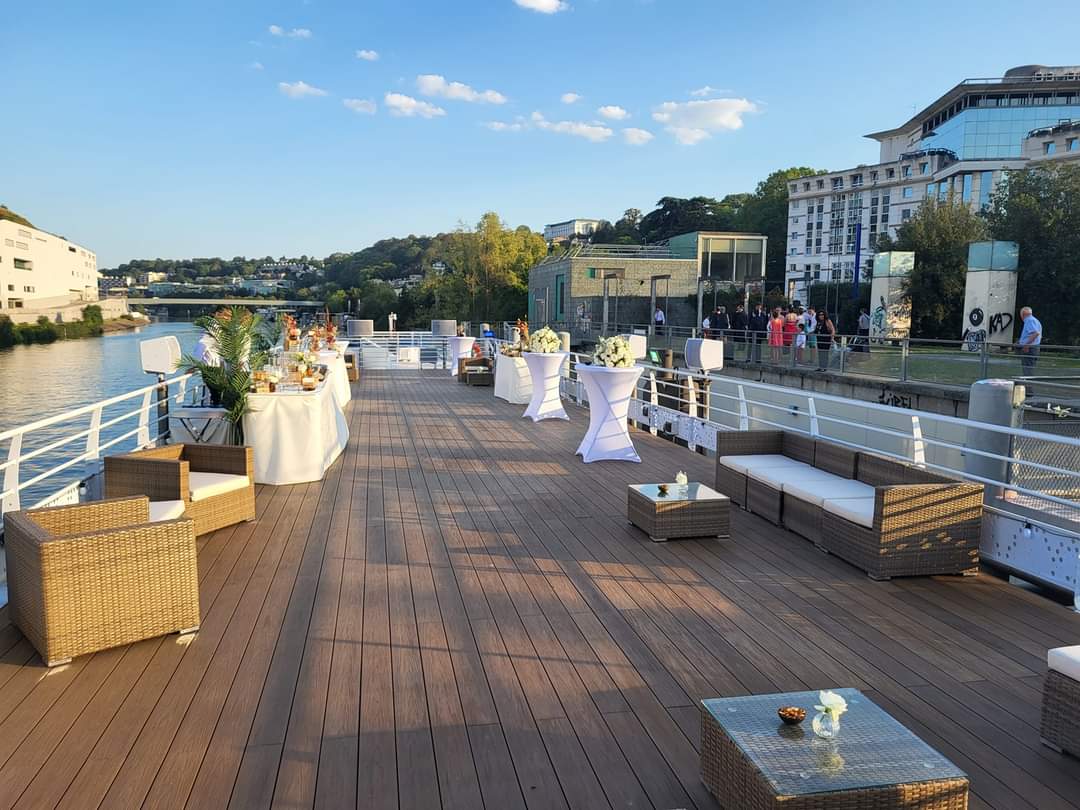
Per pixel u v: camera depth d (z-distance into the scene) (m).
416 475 7.38
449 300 54.97
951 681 3.19
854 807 1.91
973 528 4.52
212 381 6.83
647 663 3.33
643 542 5.21
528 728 2.77
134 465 4.73
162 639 3.55
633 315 34.59
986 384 5.52
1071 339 27.42
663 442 9.55
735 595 4.21
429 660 3.35
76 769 2.48
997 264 16.02
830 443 5.90
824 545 4.96
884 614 3.94
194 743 2.65
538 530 5.49
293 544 5.09
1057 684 2.62
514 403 13.45
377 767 2.51
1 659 3.30
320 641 3.54
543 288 39.81
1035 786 2.43
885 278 20.22
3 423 20.27
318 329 13.97
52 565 3.19
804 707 2.37
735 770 2.15
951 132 71.94
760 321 20.33
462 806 2.31
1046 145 65.00
